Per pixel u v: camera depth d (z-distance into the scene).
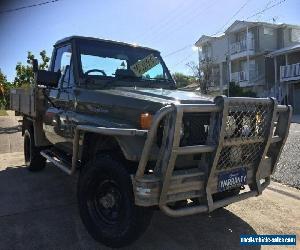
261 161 4.48
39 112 6.83
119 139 3.89
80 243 4.37
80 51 5.52
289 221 5.08
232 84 35.44
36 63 6.03
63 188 6.54
